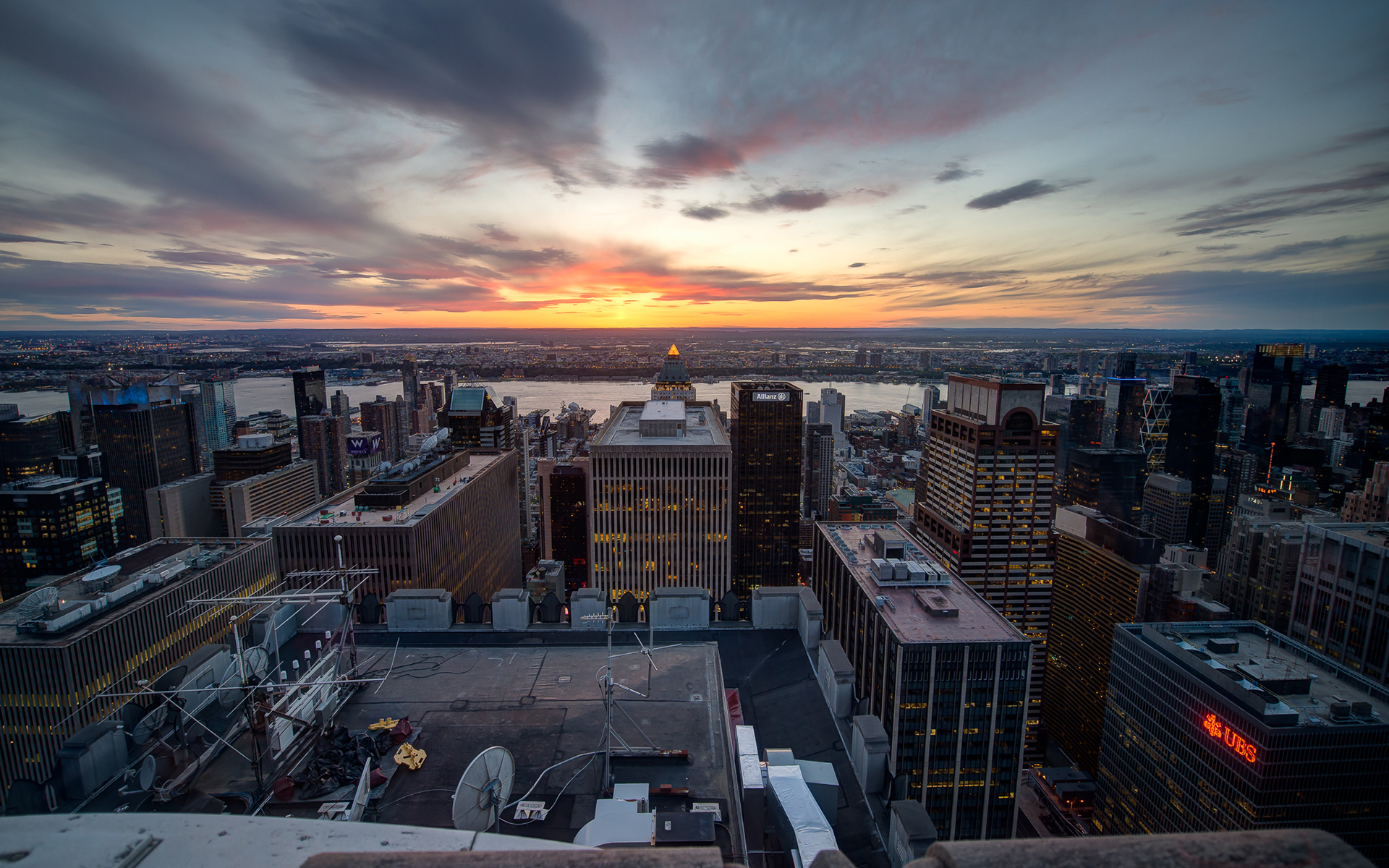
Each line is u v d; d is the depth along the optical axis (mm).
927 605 145500
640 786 25406
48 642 118188
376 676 33188
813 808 31500
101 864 9031
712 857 6664
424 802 24359
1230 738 169625
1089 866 6184
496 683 32719
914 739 139750
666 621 46344
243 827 9719
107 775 26766
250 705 27172
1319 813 159125
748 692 44188
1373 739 156375
